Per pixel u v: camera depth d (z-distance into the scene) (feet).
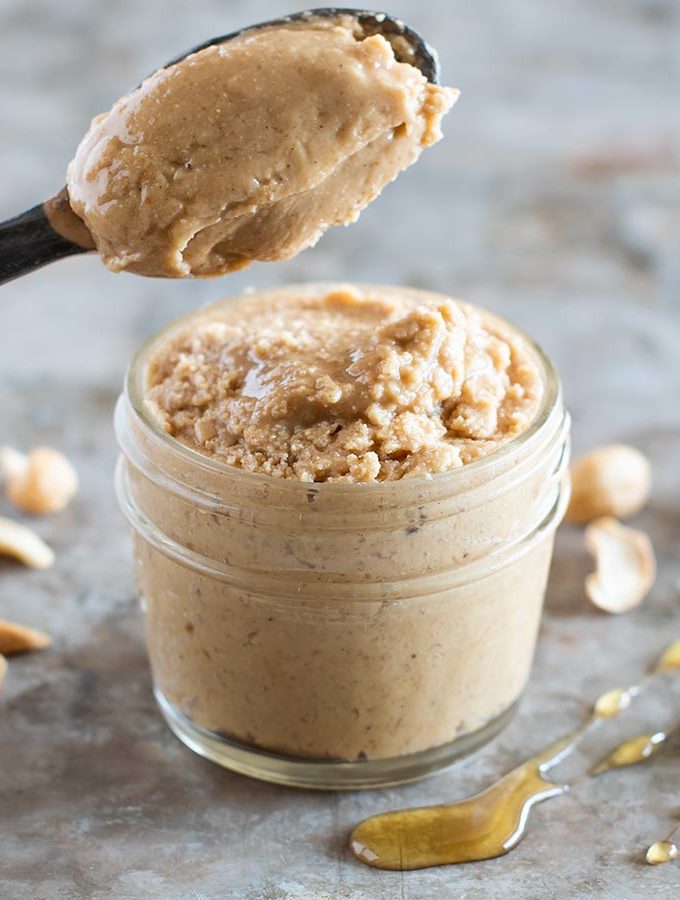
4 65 2.01
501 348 0.98
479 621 0.95
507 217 1.67
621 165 1.80
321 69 0.91
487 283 1.54
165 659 1.00
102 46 2.06
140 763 1.01
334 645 0.93
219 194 0.90
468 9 2.18
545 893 0.92
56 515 1.21
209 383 0.96
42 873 0.93
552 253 1.59
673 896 0.92
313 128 0.91
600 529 1.17
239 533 0.91
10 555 1.16
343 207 0.94
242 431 0.93
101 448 1.29
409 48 0.96
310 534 0.90
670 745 1.02
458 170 1.79
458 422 0.94
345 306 1.03
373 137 0.92
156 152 0.90
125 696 1.06
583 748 1.02
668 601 1.13
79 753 1.02
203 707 0.99
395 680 0.95
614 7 2.21
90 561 1.17
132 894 0.92
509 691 1.01
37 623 1.11
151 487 0.94
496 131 1.88
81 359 1.41
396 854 0.95
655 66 2.06
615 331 1.45
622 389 1.36
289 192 0.91
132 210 0.91
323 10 0.96
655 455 1.28
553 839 0.96
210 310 1.03
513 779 1.00
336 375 0.94
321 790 0.99
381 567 0.91
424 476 0.90
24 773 1.00
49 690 1.06
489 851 0.95
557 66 2.05
